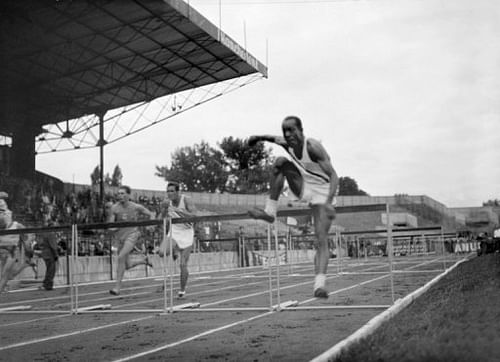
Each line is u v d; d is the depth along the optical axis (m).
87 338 5.23
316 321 5.61
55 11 18.70
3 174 24.64
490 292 6.43
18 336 5.57
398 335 4.21
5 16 18.25
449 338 3.79
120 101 28.77
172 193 8.96
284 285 11.57
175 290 11.45
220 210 48.47
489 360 3.12
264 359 3.78
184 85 27.47
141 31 21.20
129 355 4.22
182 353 4.17
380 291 8.78
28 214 23.23
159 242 20.06
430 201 57.16
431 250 31.03
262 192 67.62
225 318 6.32
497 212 57.00
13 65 23.06
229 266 24.75
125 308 8.03
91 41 21.44
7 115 26.56
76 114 29.34
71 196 27.91
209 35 21.69
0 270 11.03
